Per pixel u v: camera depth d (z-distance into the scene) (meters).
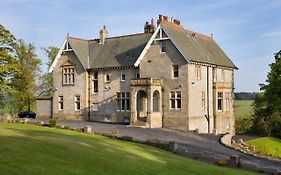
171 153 31.16
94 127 47.91
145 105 53.00
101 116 57.72
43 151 20.53
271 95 56.38
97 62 58.94
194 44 55.22
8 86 60.06
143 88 50.31
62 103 61.81
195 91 51.28
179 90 50.50
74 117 60.25
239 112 87.19
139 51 55.88
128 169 20.44
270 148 49.19
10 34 57.56
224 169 26.80
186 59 49.59
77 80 60.09
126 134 42.31
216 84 55.31
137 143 33.59
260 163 32.19
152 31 57.25
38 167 17.33
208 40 61.69
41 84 81.81
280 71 56.41
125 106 55.53
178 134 45.47
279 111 55.78
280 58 57.50
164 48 52.06
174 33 52.81
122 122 55.50
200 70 52.72
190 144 38.72
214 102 55.25
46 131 33.88
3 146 20.17
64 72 61.53
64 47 61.50
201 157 30.69
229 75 60.59
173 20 57.09
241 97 131.50
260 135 60.59
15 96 73.25
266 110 61.44
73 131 38.06
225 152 35.50
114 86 56.69
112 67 56.34
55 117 62.16
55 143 23.41
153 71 52.78
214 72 55.84
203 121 52.91
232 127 58.59
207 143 40.31
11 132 27.22
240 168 28.91
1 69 54.34
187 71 49.94
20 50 75.12
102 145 26.48
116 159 22.22
